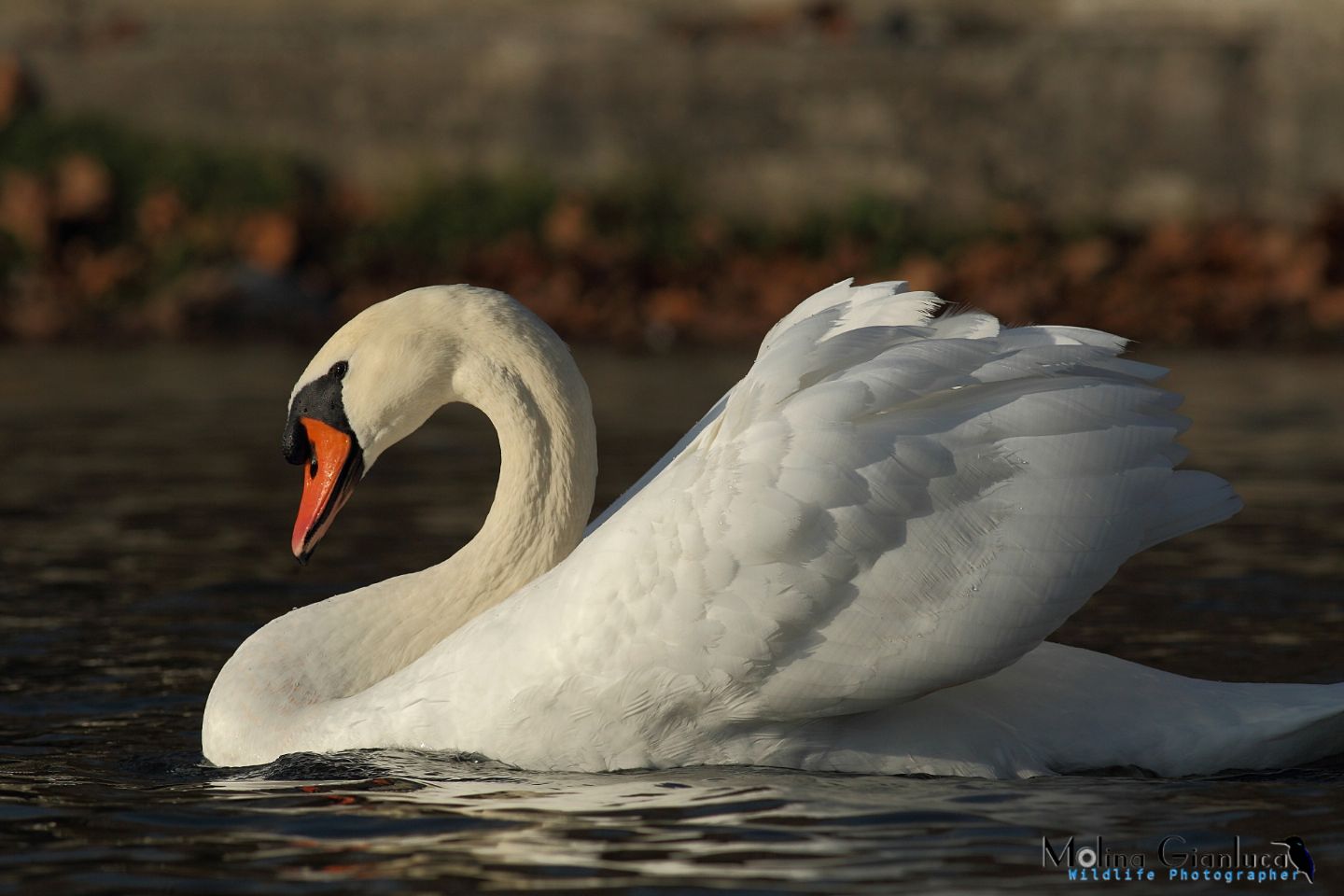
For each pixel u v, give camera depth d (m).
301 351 24.31
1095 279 25.84
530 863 6.65
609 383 21.05
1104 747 8.07
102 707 9.38
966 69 27.70
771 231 27.67
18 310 25.94
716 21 29.89
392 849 6.86
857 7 29.61
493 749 8.17
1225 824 7.09
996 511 7.79
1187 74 27.33
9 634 10.78
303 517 9.21
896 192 27.69
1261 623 10.72
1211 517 8.02
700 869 6.55
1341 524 13.41
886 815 7.22
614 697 7.94
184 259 26.88
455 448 18.02
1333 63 27.09
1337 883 6.39
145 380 21.75
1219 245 25.97
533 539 9.11
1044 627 7.81
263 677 8.72
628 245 27.19
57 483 15.55
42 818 7.39
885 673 7.80
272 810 7.45
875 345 8.11
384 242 27.53
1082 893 6.29
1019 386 8.02
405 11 30.33
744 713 7.95
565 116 28.41
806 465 7.73
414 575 9.21
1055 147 27.59
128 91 28.88
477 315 9.15
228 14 30.53
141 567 12.54
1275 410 18.88
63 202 27.30
